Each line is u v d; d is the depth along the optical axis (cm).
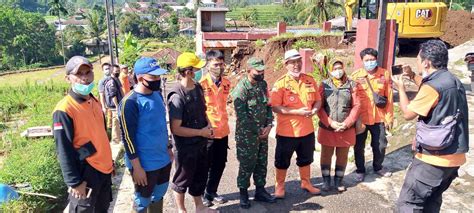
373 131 530
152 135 373
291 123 470
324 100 492
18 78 4306
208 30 3072
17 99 1568
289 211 464
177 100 399
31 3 17888
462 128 327
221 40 2605
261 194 488
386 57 766
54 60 7975
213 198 489
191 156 411
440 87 318
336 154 505
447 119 319
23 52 7650
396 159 589
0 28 7494
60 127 329
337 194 503
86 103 346
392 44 762
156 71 359
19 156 636
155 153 378
